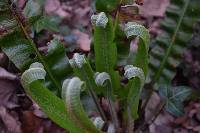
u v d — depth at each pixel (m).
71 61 0.56
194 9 0.66
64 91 0.47
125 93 0.62
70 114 0.46
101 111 0.63
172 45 0.69
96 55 0.58
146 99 0.72
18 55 0.56
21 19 0.54
